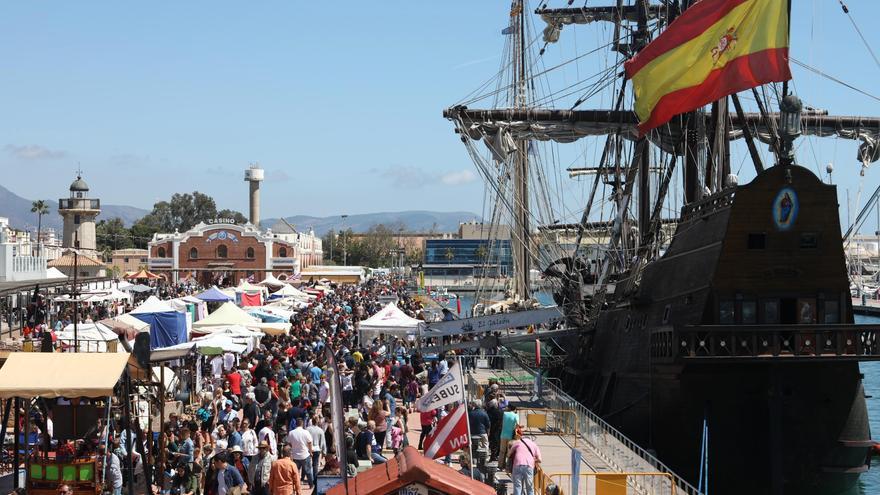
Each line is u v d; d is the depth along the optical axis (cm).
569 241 6925
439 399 2139
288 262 16438
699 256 3375
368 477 1503
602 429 3244
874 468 4034
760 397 3206
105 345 4272
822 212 3173
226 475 2305
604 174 5819
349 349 5169
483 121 5297
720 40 3488
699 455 3206
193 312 5972
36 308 6625
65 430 2491
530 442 2505
